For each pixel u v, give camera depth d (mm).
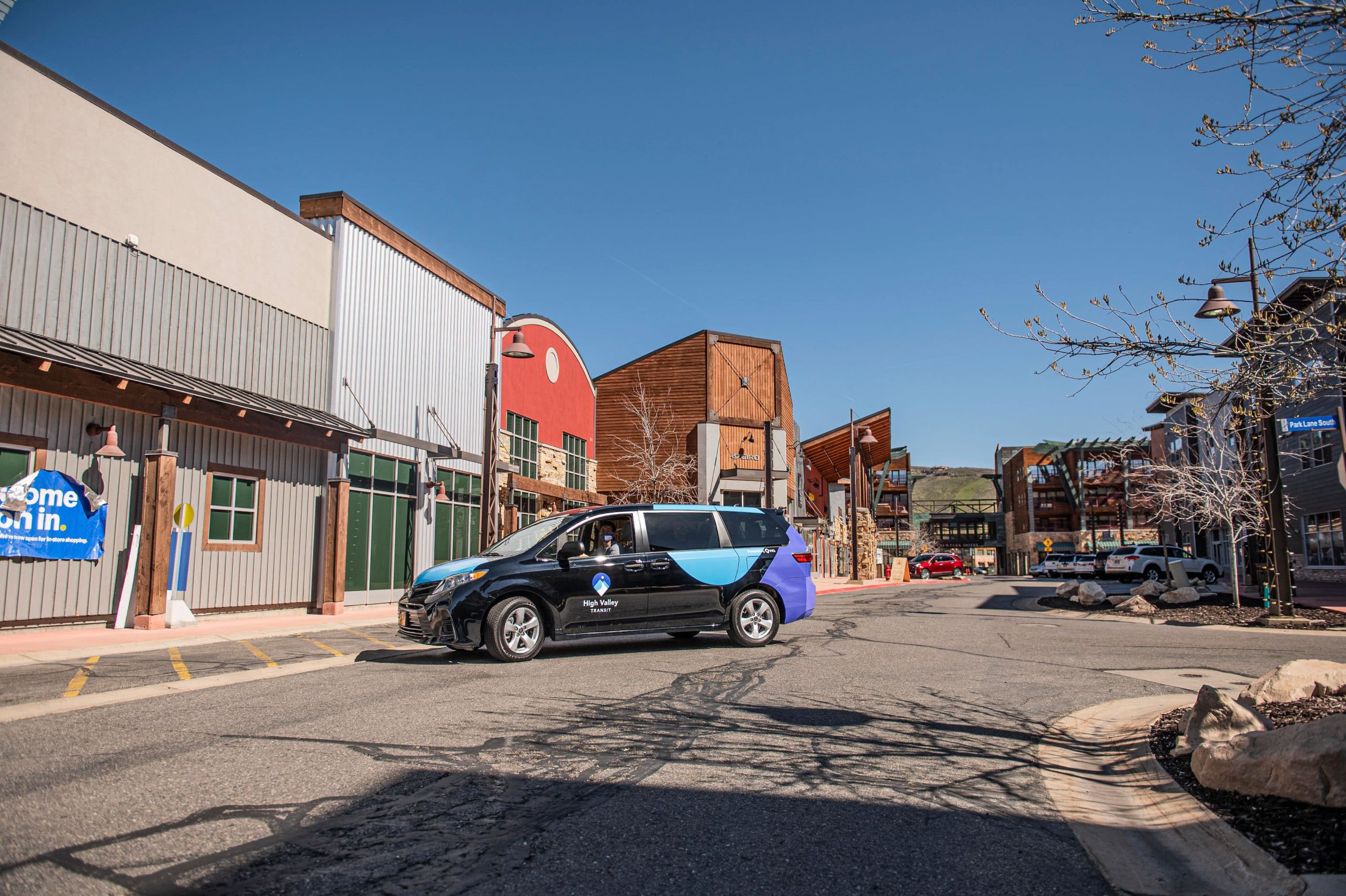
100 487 13453
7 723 6258
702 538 11117
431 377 22703
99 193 13734
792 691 7934
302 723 6273
